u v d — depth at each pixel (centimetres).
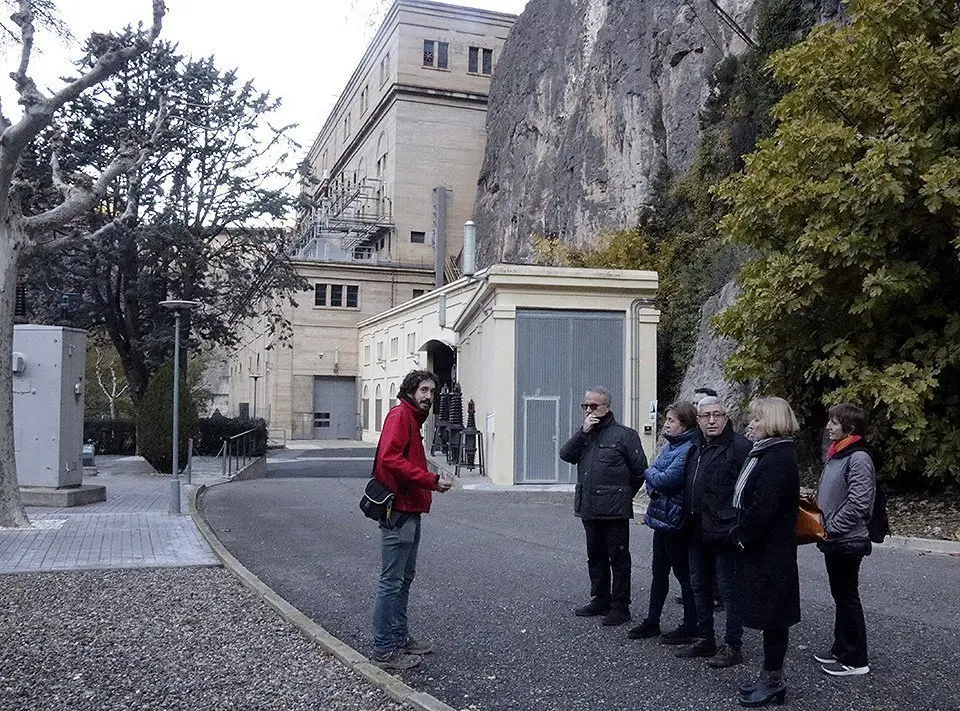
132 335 2909
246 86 2891
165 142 2677
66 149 2572
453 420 2416
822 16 2220
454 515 1466
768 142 1403
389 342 4866
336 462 3438
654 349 2152
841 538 557
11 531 1178
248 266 3158
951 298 1308
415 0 5928
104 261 2695
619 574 693
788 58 1381
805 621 702
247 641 634
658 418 2373
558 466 2100
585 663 591
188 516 1370
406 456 583
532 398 2102
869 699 517
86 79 1191
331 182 7700
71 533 1169
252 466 2531
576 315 2127
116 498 1658
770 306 1339
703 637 605
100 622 690
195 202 2870
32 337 1500
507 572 917
